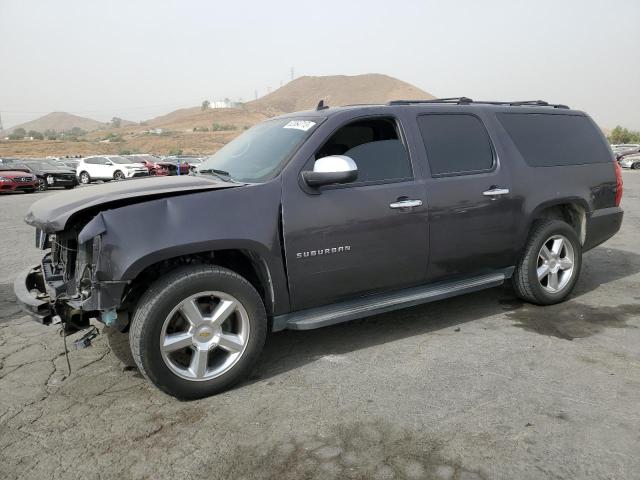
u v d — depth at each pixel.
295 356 3.88
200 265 3.23
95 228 2.94
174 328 3.24
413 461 2.56
